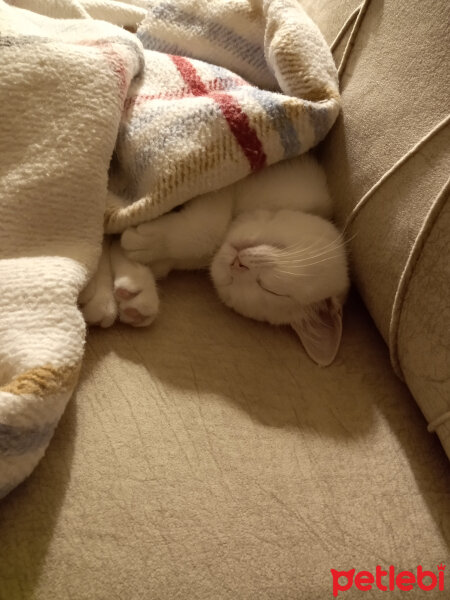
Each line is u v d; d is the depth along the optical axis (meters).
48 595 0.23
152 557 0.25
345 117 0.35
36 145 0.31
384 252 0.31
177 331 0.34
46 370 0.25
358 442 0.30
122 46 0.35
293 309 0.37
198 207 0.37
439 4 0.29
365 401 0.32
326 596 0.25
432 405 0.28
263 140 0.34
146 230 0.35
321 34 0.38
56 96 0.31
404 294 0.29
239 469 0.28
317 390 0.32
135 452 0.27
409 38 0.31
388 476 0.29
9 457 0.24
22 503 0.25
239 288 0.37
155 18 0.42
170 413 0.29
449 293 0.26
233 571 0.25
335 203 0.37
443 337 0.27
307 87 0.35
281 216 0.38
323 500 0.27
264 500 0.27
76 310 0.28
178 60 0.39
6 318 0.26
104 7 0.45
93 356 0.31
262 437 0.29
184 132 0.33
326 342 0.34
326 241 0.36
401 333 0.29
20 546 0.24
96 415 0.28
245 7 0.40
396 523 0.27
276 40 0.37
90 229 0.32
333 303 0.36
